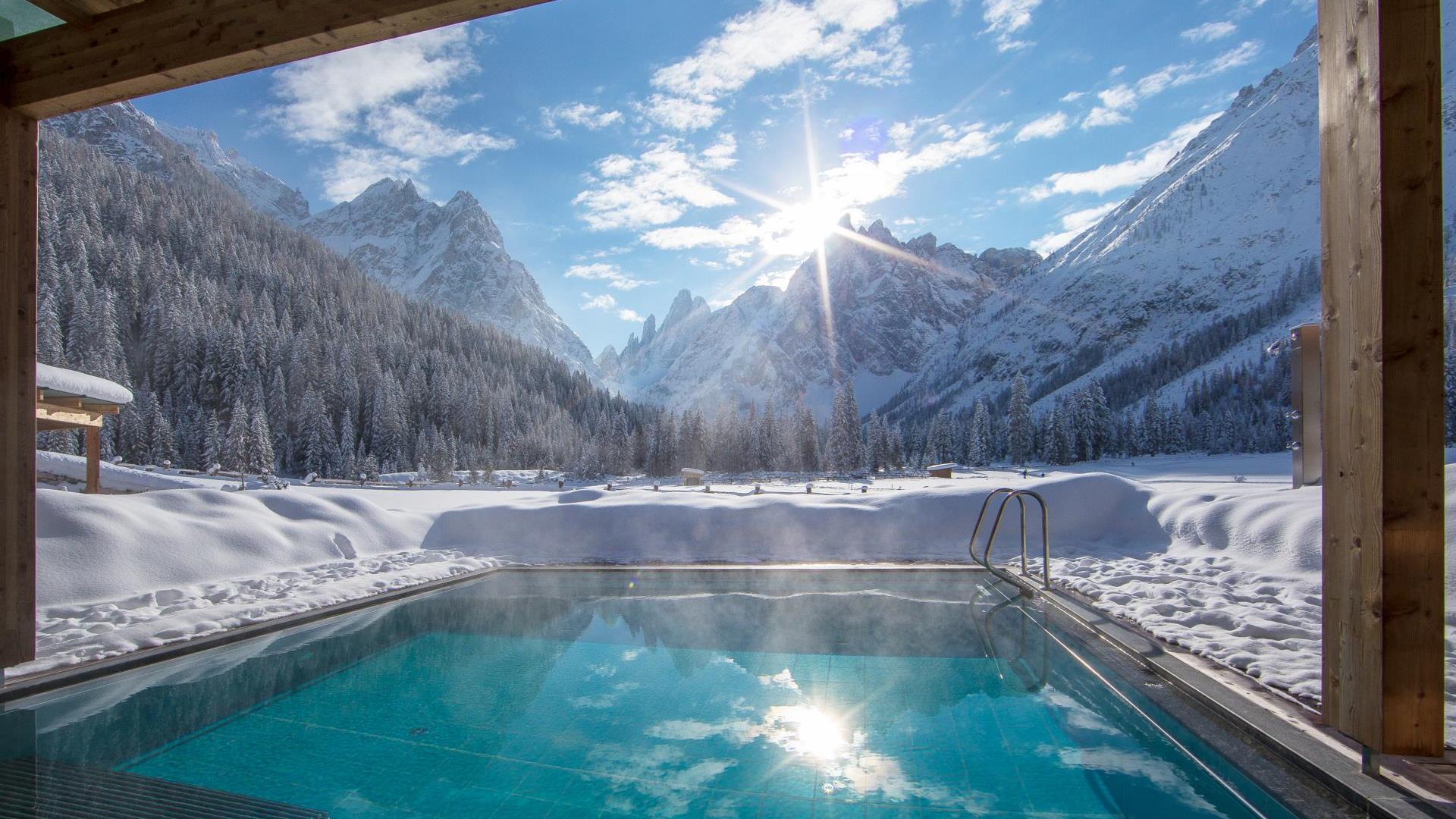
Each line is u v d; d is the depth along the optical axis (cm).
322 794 275
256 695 397
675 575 753
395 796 273
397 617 589
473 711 372
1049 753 310
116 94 338
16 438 346
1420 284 218
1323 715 258
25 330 352
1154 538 812
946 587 694
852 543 899
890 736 332
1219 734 289
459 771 296
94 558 588
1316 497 705
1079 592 591
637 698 392
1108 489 912
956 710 368
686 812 259
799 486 3036
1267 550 644
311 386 5506
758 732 339
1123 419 7594
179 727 347
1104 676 404
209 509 764
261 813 257
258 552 725
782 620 580
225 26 311
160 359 5444
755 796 272
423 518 990
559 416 7794
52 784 281
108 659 405
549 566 782
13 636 346
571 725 352
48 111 351
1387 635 221
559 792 277
